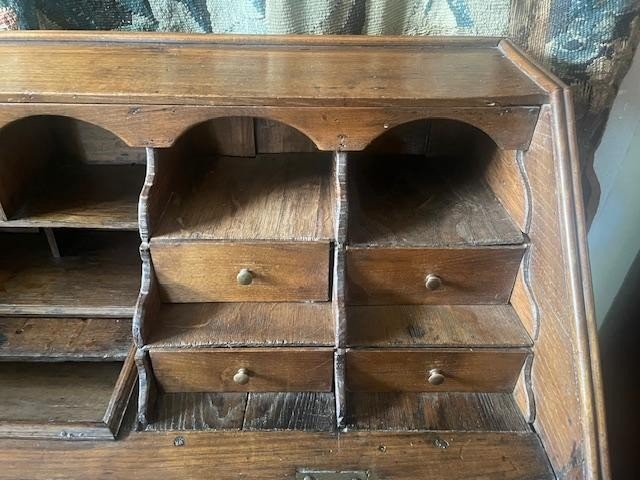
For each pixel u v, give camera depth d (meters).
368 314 0.93
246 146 1.07
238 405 0.91
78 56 0.89
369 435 0.87
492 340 0.88
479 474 0.81
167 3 0.99
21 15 0.98
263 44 0.97
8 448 0.84
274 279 0.89
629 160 1.15
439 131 1.09
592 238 1.27
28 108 0.76
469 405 0.92
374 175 1.04
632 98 1.08
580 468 0.73
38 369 1.13
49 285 1.02
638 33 0.97
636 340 1.07
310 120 0.77
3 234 1.14
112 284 1.03
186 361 0.88
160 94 0.75
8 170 0.89
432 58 0.93
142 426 0.88
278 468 0.82
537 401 0.87
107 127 0.78
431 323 0.91
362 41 0.97
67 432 0.85
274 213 0.91
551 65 1.01
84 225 0.90
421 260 0.88
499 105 0.78
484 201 0.96
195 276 0.89
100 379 1.11
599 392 0.72
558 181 0.75
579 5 0.94
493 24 1.01
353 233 0.88
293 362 0.89
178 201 0.93
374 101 0.76
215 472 0.81
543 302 0.83
